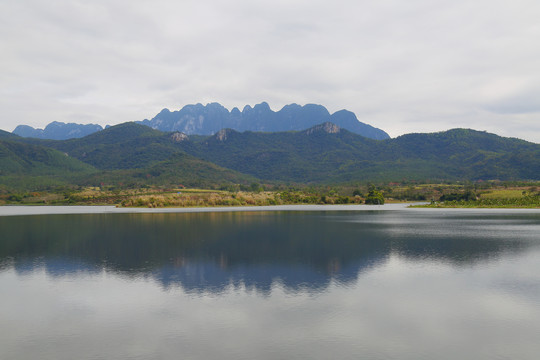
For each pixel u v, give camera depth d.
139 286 28.83
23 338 19.28
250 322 21.19
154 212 138.62
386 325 20.67
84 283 29.86
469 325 20.67
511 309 23.23
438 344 18.27
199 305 24.23
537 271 33.50
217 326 20.66
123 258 40.44
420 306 23.84
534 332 19.69
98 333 19.81
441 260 38.91
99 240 55.75
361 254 42.69
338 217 109.25
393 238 57.56
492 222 89.69
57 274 32.94
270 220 96.38
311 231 68.44
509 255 41.88
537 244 50.94
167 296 26.22
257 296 26.08
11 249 47.19
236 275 32.28
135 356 17.12
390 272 33.19
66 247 48.75
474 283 29.38
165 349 17.84
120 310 23.39
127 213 132.12
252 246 49.06
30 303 24.94
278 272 33.31
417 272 33.22
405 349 17.72
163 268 35.16
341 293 26.73
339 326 20.58
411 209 162.50
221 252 44.38
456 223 86.62
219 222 89.62
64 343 18.64
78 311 23.27
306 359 16.70
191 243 52.25
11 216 117.94
